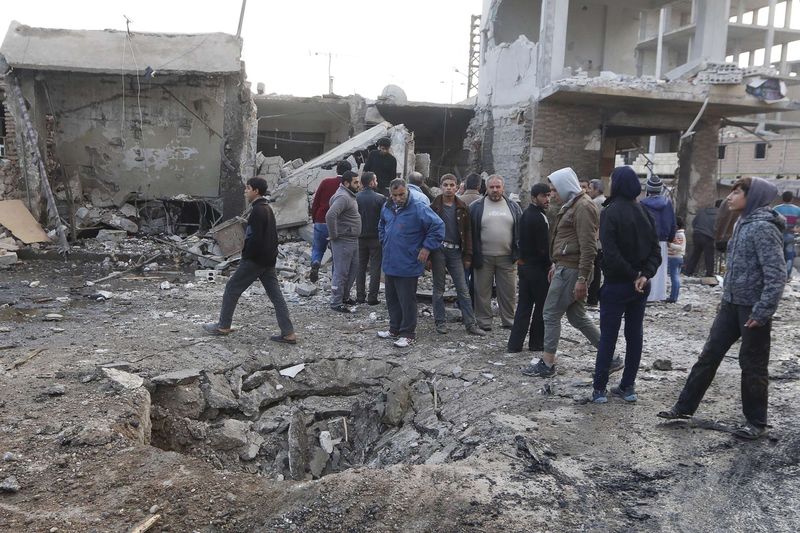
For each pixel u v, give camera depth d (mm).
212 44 13000
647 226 4793
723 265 14250
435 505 3525
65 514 3375
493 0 17516
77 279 10016
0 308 7805
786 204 11438
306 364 6414
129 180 13398
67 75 12836
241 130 13312
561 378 5805
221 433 5473
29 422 4406
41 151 12695
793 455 4160
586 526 3346
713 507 3557
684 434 4488
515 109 15688
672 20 36406
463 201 8000
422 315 8258
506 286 7527
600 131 14914
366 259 8664
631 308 5016
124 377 5285
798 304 9828
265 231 6527
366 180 8539
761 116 38344
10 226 11445
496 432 4633
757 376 4320
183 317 7707
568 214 5434
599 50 18984
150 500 3553
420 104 18922
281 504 3574
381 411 5965
